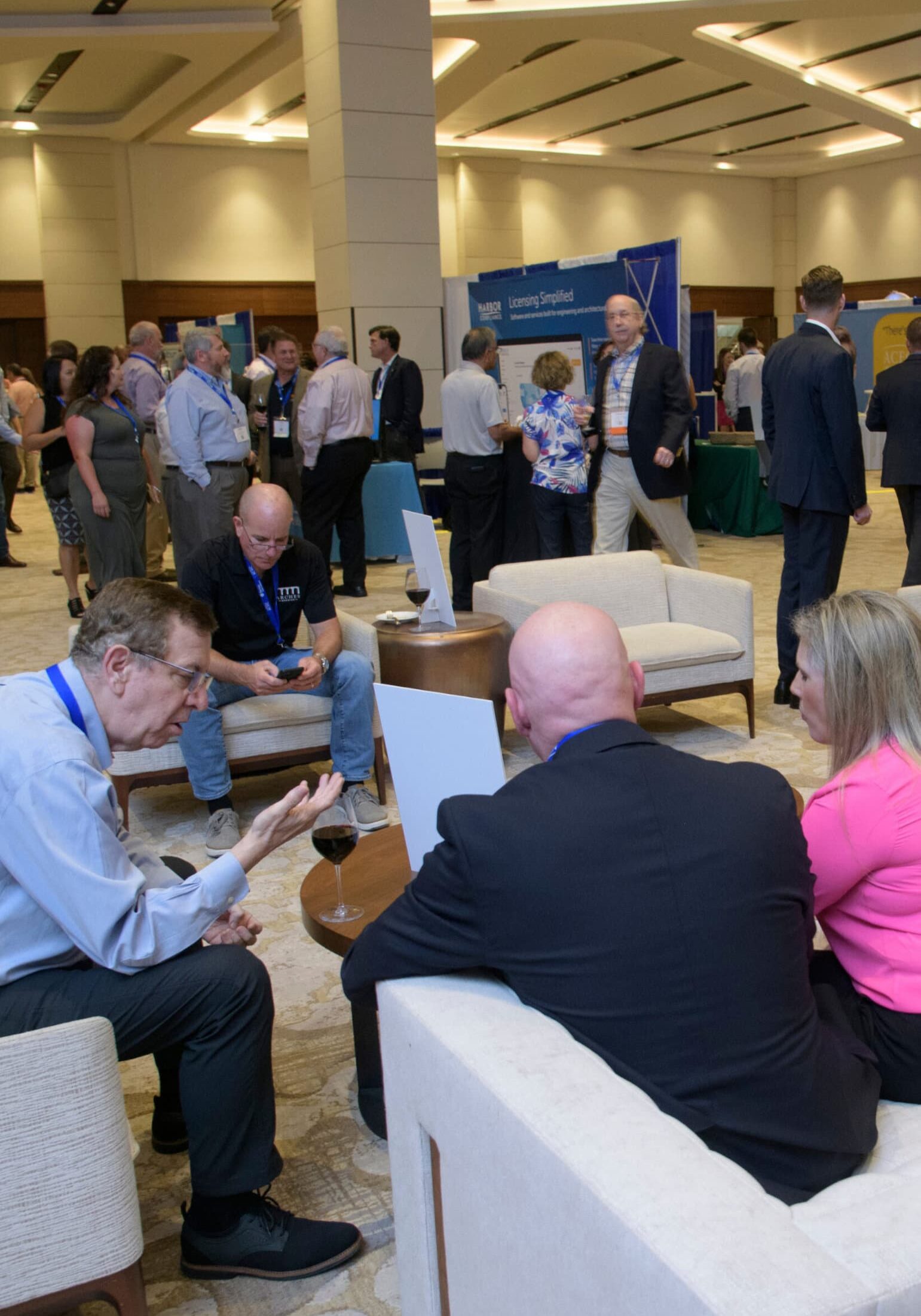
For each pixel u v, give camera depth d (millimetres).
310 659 3752
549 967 1353
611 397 6176
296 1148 2207
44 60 13375
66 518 7133
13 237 17312
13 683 1781
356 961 1551
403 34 9352
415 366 8984
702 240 21641
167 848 3812
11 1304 1491
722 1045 1315
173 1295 1856
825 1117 1358
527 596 4637
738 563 8719
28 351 17734
